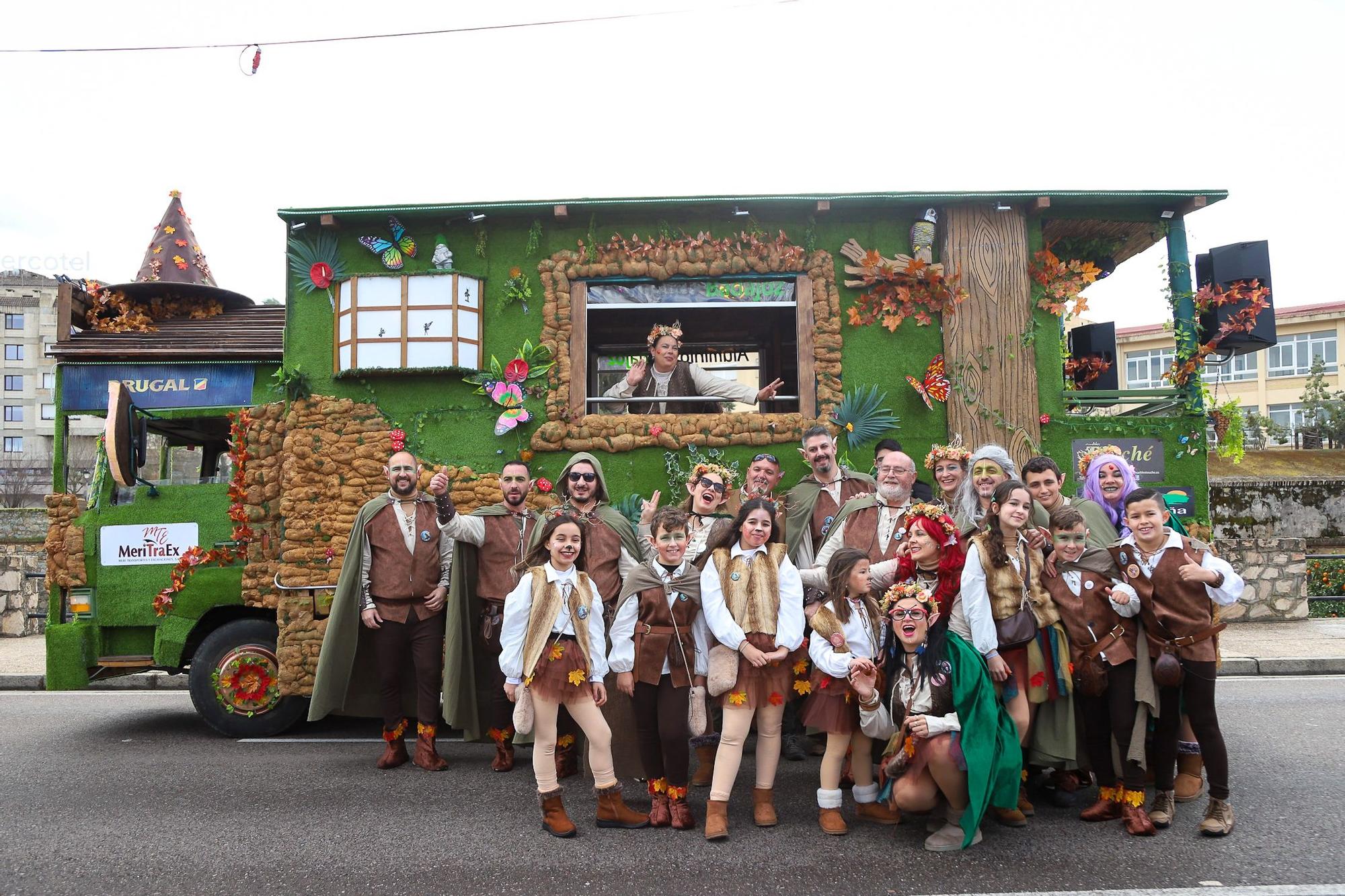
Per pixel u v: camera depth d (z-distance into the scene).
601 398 7.64
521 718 4.91
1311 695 8.58
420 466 7.37
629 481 7.34
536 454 7.40
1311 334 41.19
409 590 6.49
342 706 6.63
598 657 5.00
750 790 5.81
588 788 5.87
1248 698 8.43
